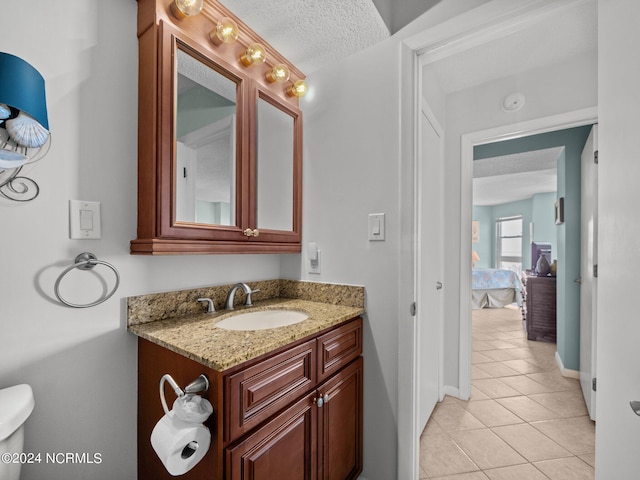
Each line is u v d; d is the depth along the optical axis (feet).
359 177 4.60
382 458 4.34
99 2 3.24
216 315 4.00
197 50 3.57
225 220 4.01
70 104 3.02
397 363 4.22
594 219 6.15
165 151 3.23
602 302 2.77
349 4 3.76
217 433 2.51
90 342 3.17
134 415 3.51
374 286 4.44
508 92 6.73
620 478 2.42
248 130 4.21
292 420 3.16
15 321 2.71
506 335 12.35
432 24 4.00
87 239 3.14
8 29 2.67
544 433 5.85
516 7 3.53
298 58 4.82
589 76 5.90
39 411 2.84
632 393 2.21
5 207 2.65
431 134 6.30
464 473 4.84
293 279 5.34
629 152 2.23
